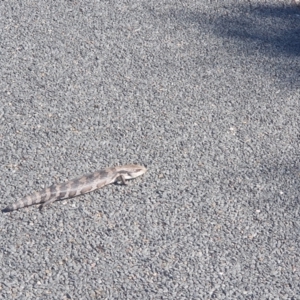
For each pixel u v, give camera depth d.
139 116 1.79
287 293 1.34
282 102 1.85
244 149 1.69
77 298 1.32
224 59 2.00
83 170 1.62
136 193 1.56
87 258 1.40
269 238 1.46
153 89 1.89
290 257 1.42
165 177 1.61
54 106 1.81
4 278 1.35
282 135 1.74
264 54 2.02
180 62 1.99
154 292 1.33
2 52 2.01
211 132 1.75
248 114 1.81
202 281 1.36
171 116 1.79
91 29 2.11
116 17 2.17
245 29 2.12
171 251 1.42
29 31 2.10
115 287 1.34
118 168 1.58
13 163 1.63
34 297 1.31
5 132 1.72
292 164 1.65
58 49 2.03
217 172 1.62
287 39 2.09
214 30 2.12
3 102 1.82
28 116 1.78
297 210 1.53
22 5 2.22
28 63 1.97
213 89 1.89
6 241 1.43
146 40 2.07
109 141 1.71
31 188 1.56
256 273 1.38
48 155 1.66
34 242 1.43
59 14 2.18
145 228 1.47
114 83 1.90
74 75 1.93
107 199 1.54
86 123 1.76
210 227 1.48
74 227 1.47
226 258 1.41
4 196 1.54
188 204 1.53
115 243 1.43
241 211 1.52
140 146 1.69
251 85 1.91
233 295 1.33
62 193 1.52
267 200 1.55
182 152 1.68
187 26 2.13
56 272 1.37
